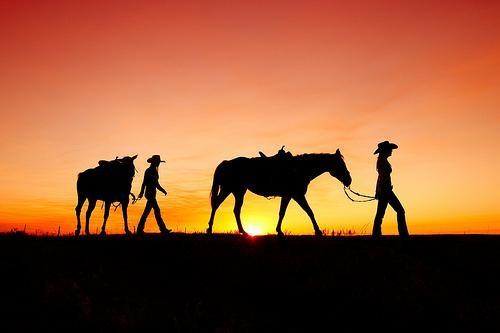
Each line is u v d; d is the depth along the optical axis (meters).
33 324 9.16
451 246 12.55
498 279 10.97
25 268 11.36
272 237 14.00
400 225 13.06
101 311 9.83
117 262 12.24
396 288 10.66
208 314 10.05
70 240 13.99
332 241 13.16
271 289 10.96
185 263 12.17
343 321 9.84
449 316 9.84
